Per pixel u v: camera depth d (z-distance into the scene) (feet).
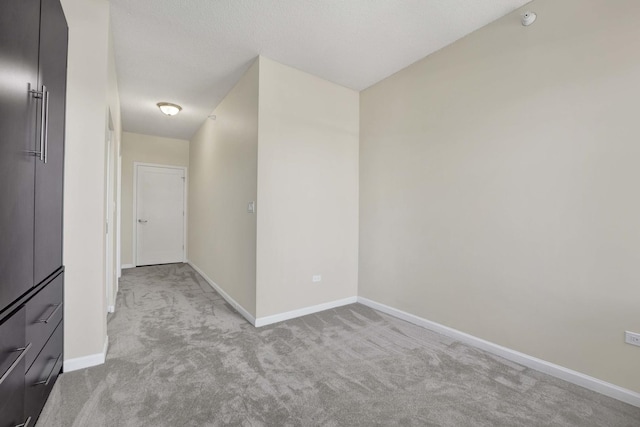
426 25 7.61
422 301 9.10
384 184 10.50
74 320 6.25
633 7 5.41
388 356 7.14
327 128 10.69
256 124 9.08
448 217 8.40
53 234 5.33
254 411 5.06
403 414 5.08
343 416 4.99
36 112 4.33
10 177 3.54
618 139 5.56
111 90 8.32
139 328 8.64
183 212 19.65
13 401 3.64
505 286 7.15
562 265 6.24
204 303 11.19
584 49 5.96
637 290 5.36
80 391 5.49
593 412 5.18
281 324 9.16
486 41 7.55
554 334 6.35
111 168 9.96
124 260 17.63
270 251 9.25
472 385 5.96
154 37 8.17
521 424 4.88
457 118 8.21
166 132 17.94
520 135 6.89
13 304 3.70
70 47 6.19
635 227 5.38
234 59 9.33
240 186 10.37
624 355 5.49
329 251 10.74
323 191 10.57
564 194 6.22
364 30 7.84
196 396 5.43
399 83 9.98
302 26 7.68
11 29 3.45
